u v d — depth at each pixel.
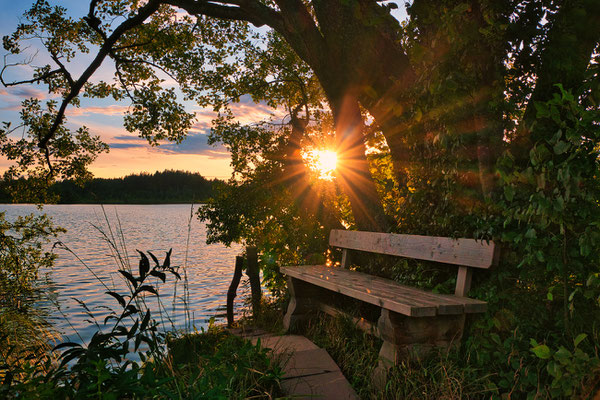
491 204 3.30
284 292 6.12
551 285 2.97
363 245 4.87
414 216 4.38
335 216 6.75
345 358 3.66
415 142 4.32
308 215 6.77
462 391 2.74
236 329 4.98
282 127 8.34
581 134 2.50
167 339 2.99
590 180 2.70
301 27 5.11
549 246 2.88
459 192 3.72
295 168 7.44
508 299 3.10
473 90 3.39
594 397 2.31
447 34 3.37
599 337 2.63
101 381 1.83
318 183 6.89
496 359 2.96
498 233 3.16
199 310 8.70
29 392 1.81
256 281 6.23
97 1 8.51
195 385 2.44
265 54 9.79
